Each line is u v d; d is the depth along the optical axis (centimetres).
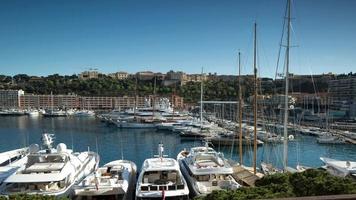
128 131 10781
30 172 2780
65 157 3059
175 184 2727
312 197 647
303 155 6562
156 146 7638
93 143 8106
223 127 9375
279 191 1780
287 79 3462
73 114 18750
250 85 10550
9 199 1666
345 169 3166
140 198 2589
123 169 3328
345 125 10281
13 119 16662
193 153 3584
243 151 6869
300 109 12050
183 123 10550
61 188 2703
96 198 2612
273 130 7775
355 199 646
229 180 2986
